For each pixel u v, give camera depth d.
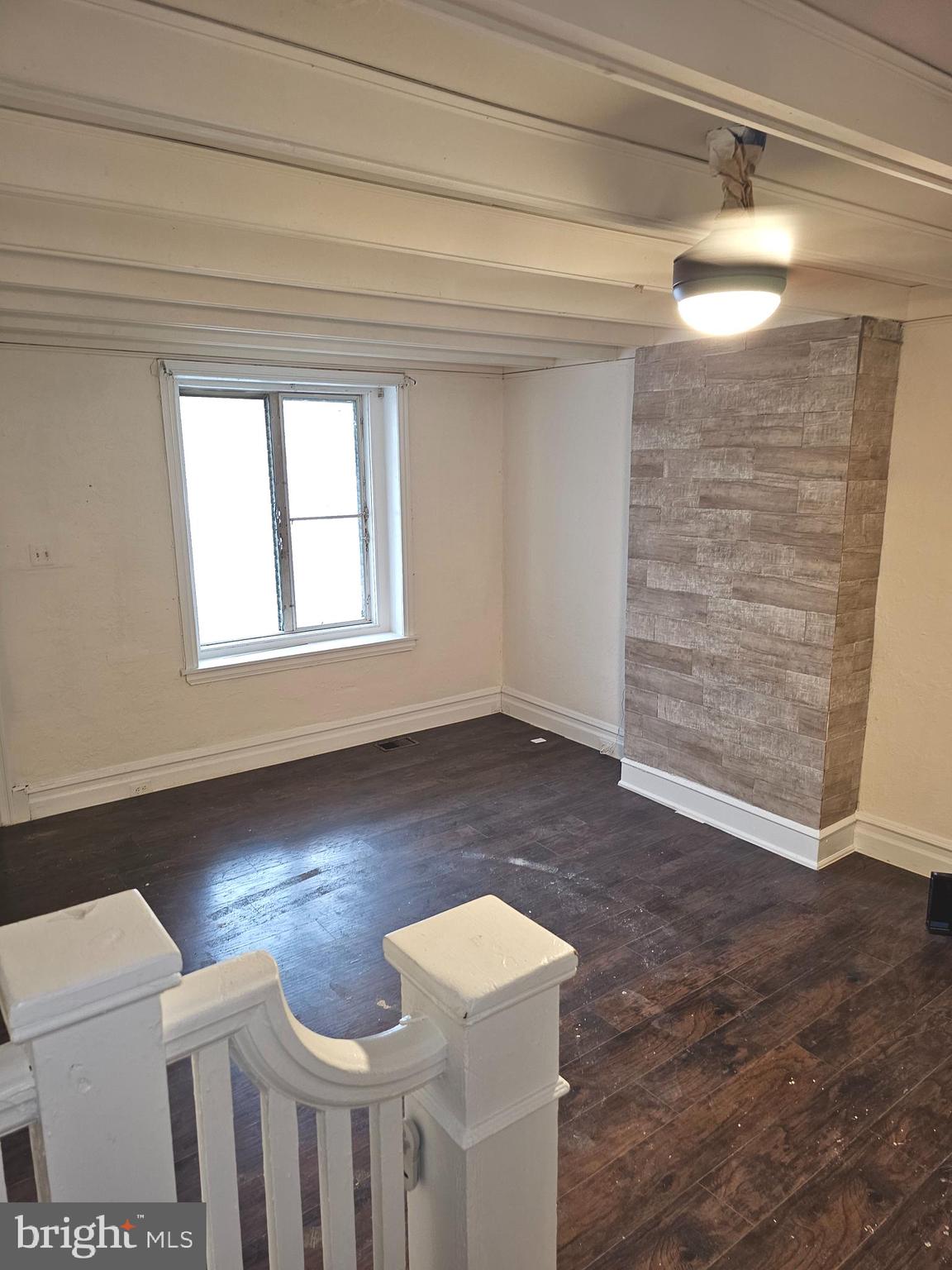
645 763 4.20
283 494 4.61
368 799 4.22
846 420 3.09
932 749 3.30
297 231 1.78
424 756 4.80
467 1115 0.97
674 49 1.03
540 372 4.84
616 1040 2.46
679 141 1.62
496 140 1.52
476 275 2.62
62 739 4.02
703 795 3.91
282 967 2.85
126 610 4.07
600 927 3.06
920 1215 1.90
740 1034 2.48
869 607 3.37
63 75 1.12
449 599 5.20
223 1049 0.83
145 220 2.07
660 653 4.01
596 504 4.61
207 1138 0.84
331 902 3.27
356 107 1.36
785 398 3.29
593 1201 1.94
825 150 1.34
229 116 1.25
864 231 1.95
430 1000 0.99
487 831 3.86
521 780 4.45
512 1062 1.00
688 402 3.67
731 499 3.56
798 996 2.66
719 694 3.76
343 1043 0.95
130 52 1.16
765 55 1.12
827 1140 2.11
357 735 4.98
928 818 3.36
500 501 5.31
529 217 2.07
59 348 3.69
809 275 2.61
